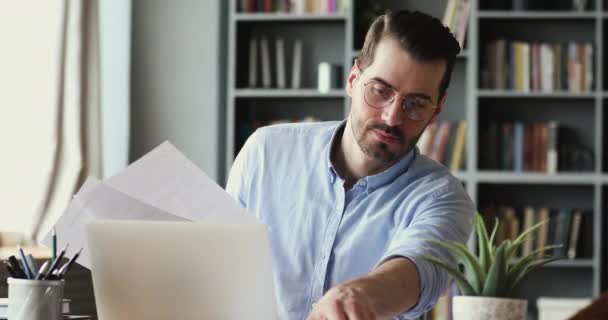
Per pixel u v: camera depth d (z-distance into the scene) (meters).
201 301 1.62
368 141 1.92
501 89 5.35
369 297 1.47
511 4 5.42
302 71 5.61
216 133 5.53
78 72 4.87
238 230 1.60
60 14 4.84
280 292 2.11
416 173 2.05
